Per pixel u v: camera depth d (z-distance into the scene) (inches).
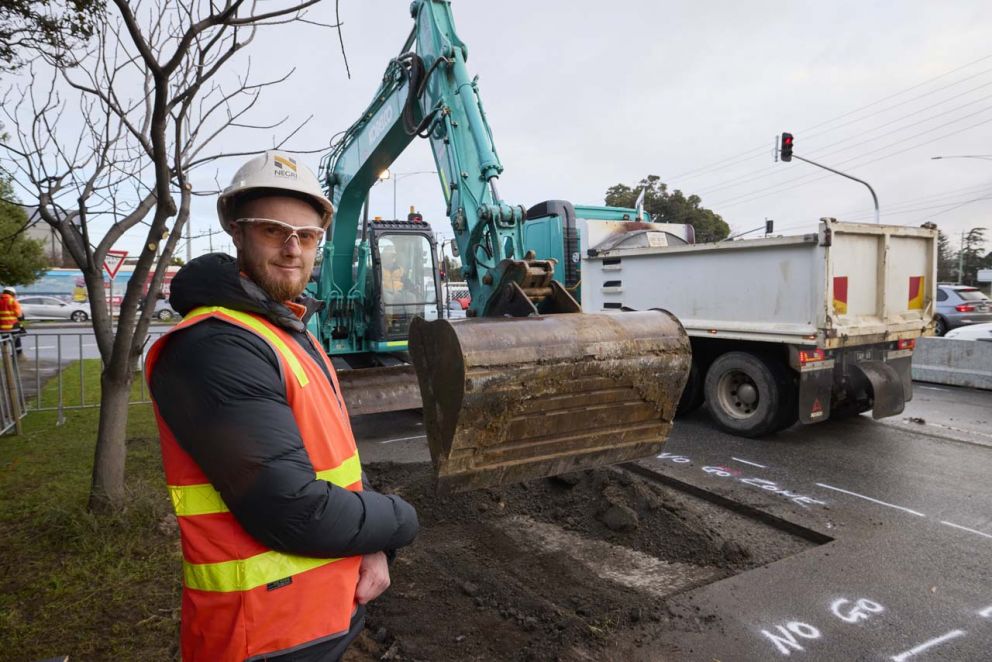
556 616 124.9
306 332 68.1
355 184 273.6
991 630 123.6
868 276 261.7
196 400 52.1
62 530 149.6
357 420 314.0
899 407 264.4
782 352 266.2
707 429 286.2
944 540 163.3
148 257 144.6
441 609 128.5
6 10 139.6
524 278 126.3
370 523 57.4
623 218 521.0
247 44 129.2
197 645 55.4
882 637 121.3
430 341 105.6
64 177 155.3
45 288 1530.5
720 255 284.8
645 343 116.6
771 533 172.7
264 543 53.4
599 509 170.2
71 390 374.9
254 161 62.4
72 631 114.7
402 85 213.8
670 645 117.6
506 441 106.5
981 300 672.4
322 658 57.4
